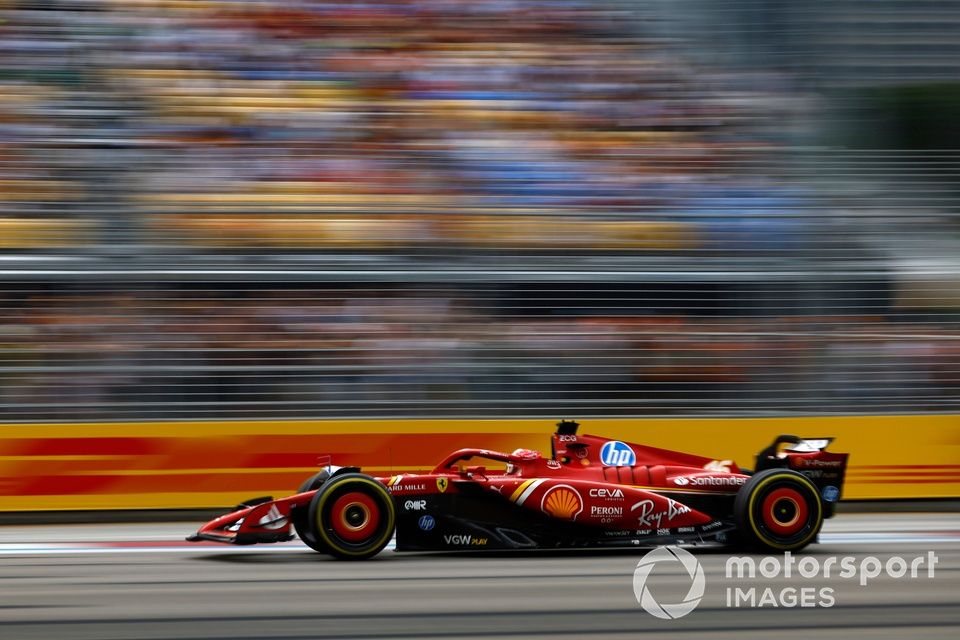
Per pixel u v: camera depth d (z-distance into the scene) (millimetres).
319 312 28734
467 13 43094
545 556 21250
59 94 36438
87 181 32406
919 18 43781
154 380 27812
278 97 38438
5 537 24750
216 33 39969
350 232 31203
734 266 30641
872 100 41469
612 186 34625
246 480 27578
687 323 29891
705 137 38844
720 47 43938
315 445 27812
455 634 14531
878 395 29969
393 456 27953
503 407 28828
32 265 28172
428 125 38000
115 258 28969
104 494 27141
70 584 18328
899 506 29266
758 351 29781
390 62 40969
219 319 28312
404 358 28750
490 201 33750
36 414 27297
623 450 22156
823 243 32094
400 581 18344
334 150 36031
